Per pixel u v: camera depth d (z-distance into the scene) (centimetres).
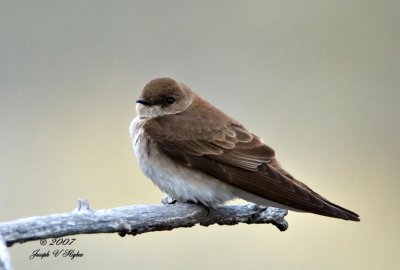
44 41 1658
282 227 1048
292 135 1562
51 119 1596
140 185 1465
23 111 1606
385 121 1593
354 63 1655
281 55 1669
